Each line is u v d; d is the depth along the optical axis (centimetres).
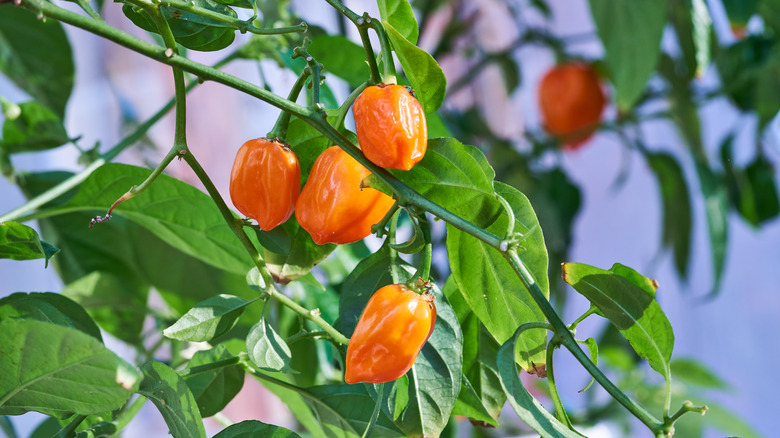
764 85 148
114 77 172
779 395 221
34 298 74
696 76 137
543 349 69
